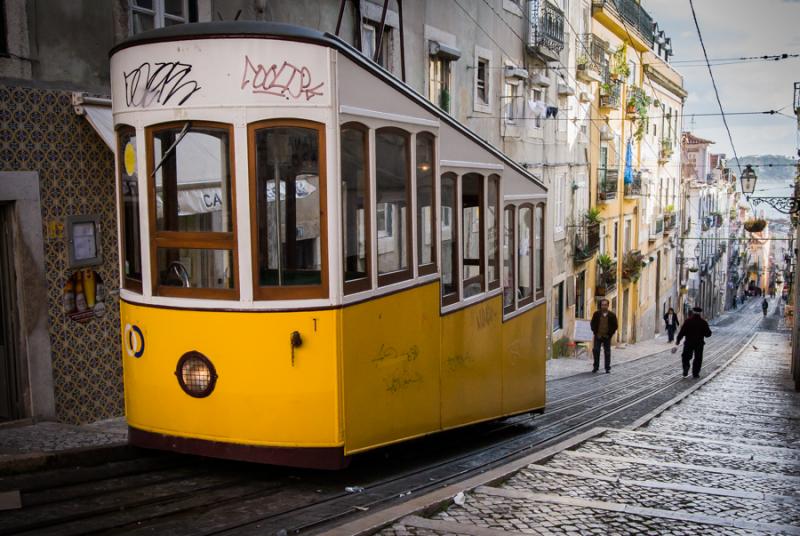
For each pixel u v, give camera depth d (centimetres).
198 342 586
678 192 4875
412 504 528
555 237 2494
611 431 988
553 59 2375
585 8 2842
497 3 2023
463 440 949
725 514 566
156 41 588
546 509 544
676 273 4966
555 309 2530
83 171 868
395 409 664
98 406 889
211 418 588
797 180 2478
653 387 1703
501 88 2069
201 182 580
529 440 968
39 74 819
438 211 738
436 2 1695
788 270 5350
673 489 641
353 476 678
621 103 3322
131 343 624
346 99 588
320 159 574
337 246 578
